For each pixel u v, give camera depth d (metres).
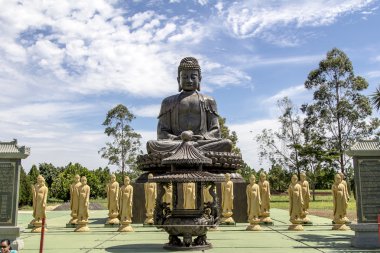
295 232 14.80
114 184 17.05
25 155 11.51
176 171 11.08
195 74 21.66
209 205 11.28
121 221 15.40
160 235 13.98
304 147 47.97
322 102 48.41
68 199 53.97
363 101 46.28
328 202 42.19
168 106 21.52
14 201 11.34
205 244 10.93
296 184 15.80
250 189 15.73
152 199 16.83
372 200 11.42
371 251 10.56
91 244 11.80
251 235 13.84
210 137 20.77
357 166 11.63
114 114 50.53
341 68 47.50
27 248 11.14
